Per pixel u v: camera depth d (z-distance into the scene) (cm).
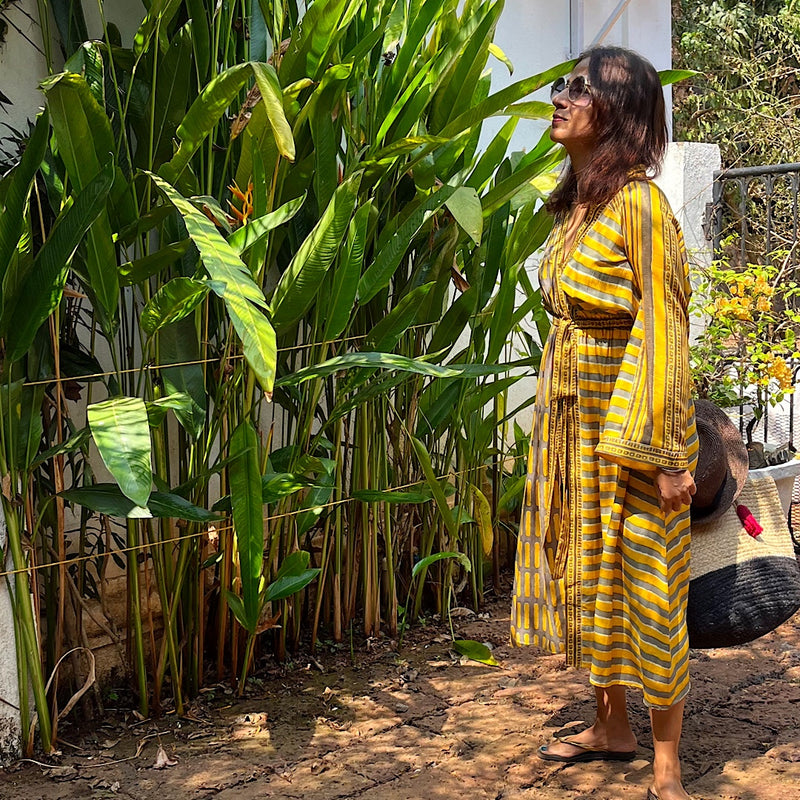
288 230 293
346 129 287
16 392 230
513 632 237
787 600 230
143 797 228
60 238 216
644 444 199
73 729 262
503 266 312
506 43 407
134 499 203
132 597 269
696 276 452
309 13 246
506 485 367
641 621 209
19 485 241
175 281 225
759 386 391
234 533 272
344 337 302
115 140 267
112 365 293
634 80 207
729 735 253
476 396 326
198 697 280
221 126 280
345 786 233
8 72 266
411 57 282
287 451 278
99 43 237
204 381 266
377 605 322
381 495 287
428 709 274
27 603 239
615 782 232
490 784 233
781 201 744
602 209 208
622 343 211
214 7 271
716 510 229
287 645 312
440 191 266
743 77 808
